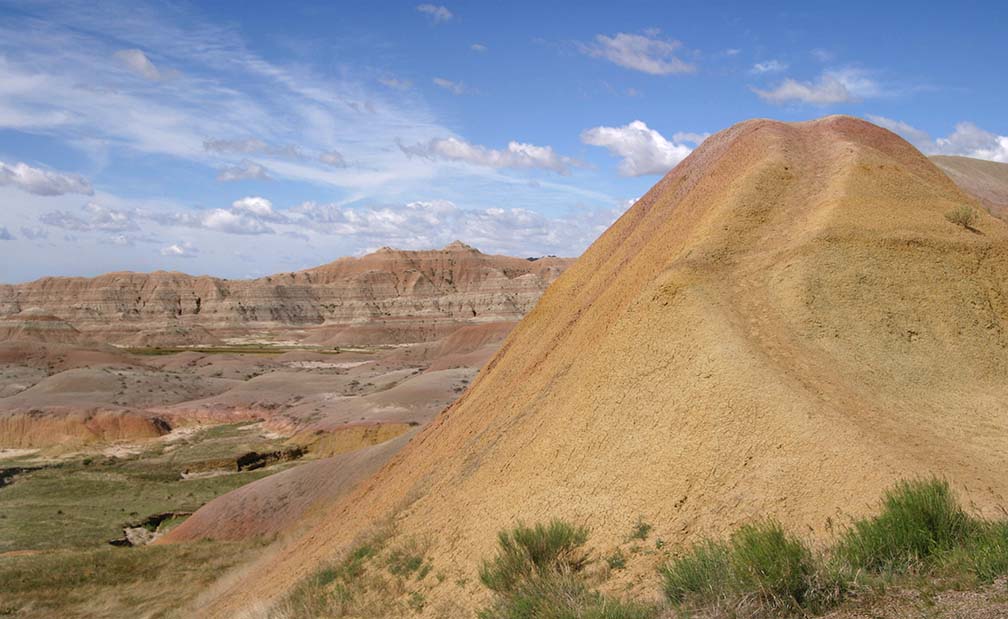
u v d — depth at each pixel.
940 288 17.52
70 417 76.81
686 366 14.43
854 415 12.52
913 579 7.71
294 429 74.69
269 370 131.62
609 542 12.18
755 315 16.19
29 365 115.31
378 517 22.00
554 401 18.23
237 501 41.91
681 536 11.28
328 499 39.41
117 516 47.56
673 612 8.49
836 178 21.73
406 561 16.33
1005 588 7.02
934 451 11.49
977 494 9.74
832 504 10.31
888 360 15.44
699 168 28.86
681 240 21.38
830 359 14.98
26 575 30.25
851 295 16.84
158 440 76.06
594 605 9.26
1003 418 13.88
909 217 19.88
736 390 13.12
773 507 10.82
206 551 34.44
